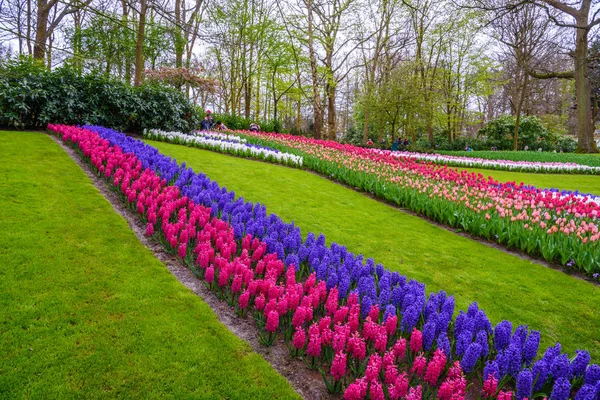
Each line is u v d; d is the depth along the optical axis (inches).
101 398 101.5
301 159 474.0
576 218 293.1
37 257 162.4
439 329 126.8
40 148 329.4
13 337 117.6
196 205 212.2
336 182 423.2
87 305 137.4
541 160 830.5
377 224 290.2
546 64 1263.5
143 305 141.9
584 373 113.0
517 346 119.4
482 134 1549.0
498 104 2121.1
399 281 160.4
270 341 128.3
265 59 1242.6
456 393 96.2
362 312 134.1
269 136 768.9
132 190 222.2
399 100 971.9
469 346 109.3
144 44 823.1
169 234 177.6
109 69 852.0
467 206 311.3
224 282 145.7
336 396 109.9
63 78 459.5
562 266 235.6
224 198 231.1
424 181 398.3
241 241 189.5
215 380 112.0
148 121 537.6
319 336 116.3
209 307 147.1
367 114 1181.7
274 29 1124.5
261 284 139.3
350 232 264.1
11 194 221.3
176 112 562.6
